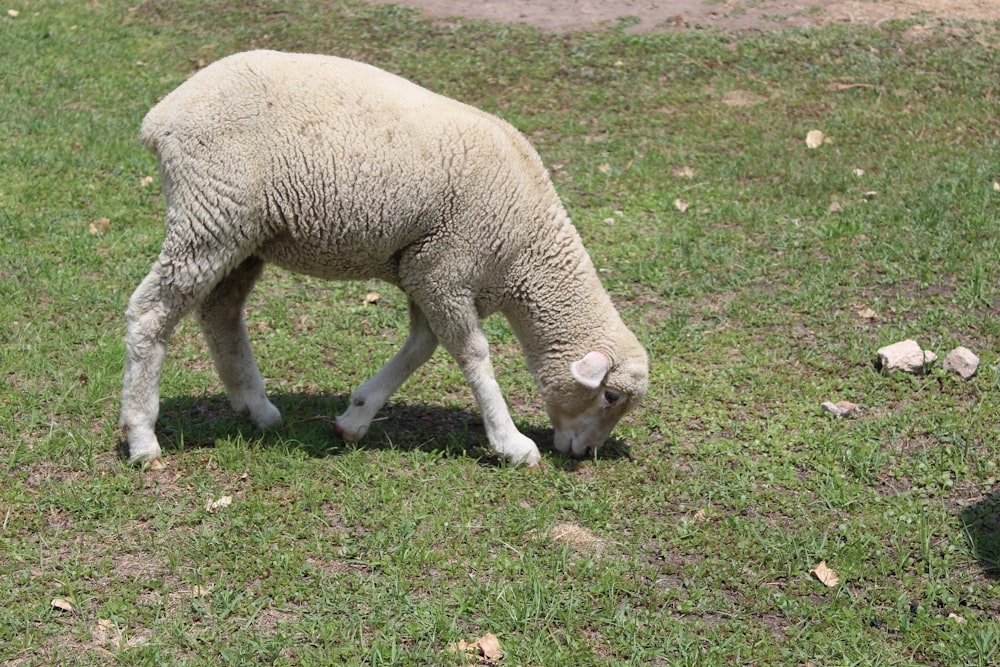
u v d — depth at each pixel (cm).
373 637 427
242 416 584
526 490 536
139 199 885
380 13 1352
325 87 498
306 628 427
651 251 829
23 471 533
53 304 710
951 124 1048
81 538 483
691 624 444
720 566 481
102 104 1096
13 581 450
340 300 750
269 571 461
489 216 517
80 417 581
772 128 1054
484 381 549
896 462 568
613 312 561
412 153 500
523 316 554
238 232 498
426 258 520
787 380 651
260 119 488
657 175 960
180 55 1251
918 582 471
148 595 447
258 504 504
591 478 552
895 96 1122
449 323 537
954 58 1208
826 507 527
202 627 430
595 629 439
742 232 856
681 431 600
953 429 592
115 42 1286
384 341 698
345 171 493
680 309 745
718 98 1131
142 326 509
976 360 647
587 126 1067
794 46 1245
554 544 492
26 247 791
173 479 527
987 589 466
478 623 436
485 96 1134
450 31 1296
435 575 467
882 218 862
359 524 499
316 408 609
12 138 990
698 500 534
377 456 554
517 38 1275
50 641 420
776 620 450
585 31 1294
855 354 677
